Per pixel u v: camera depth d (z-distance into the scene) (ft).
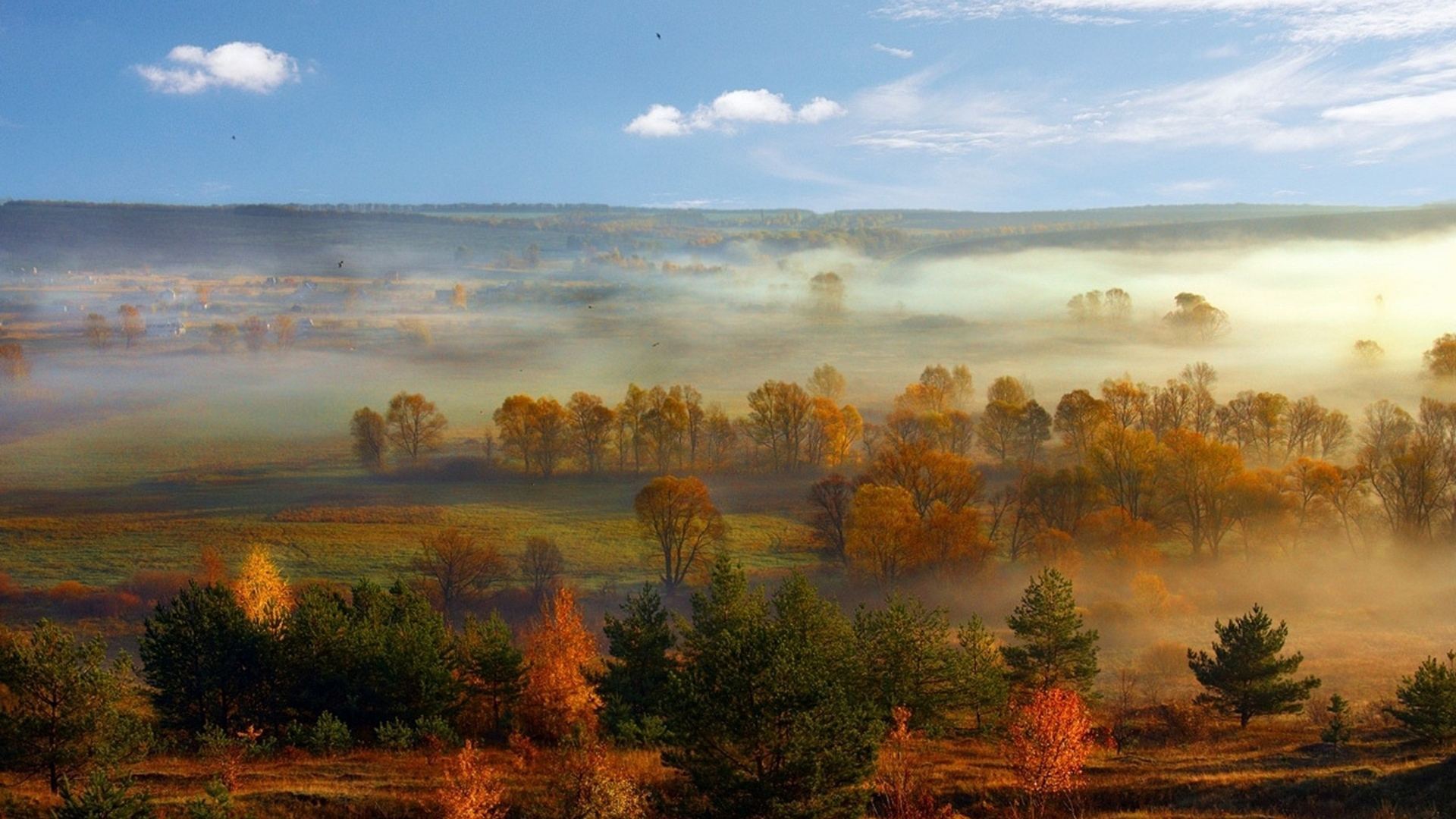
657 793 144.15
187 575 315.58
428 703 181.47
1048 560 317.83
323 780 151.12
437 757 163.73
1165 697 208.64
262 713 185.26
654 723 170.19
